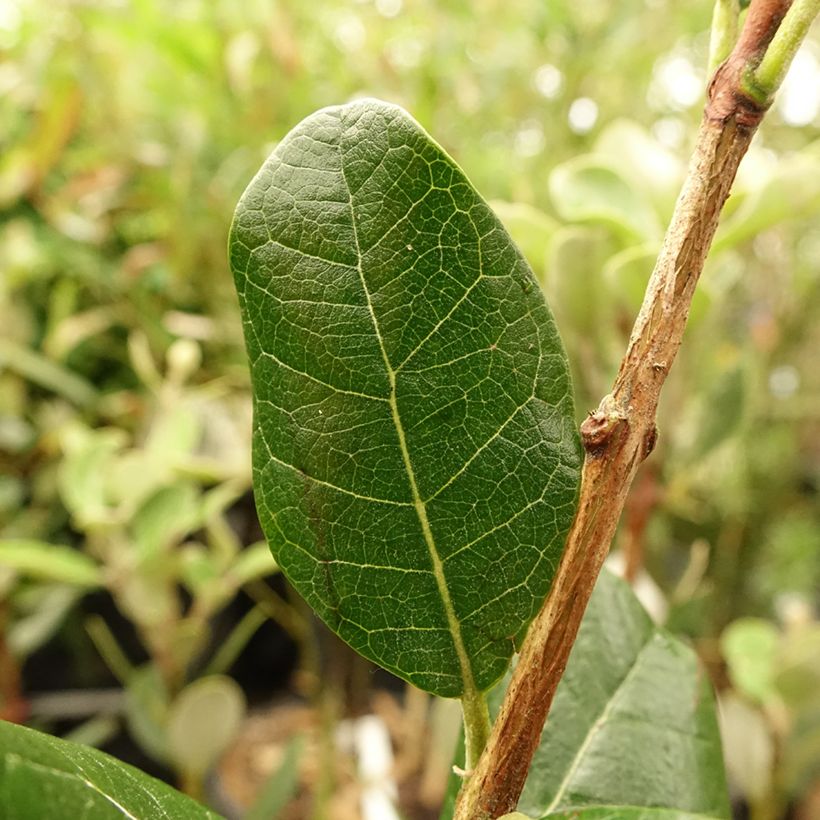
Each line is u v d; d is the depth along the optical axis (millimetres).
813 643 263
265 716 418
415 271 82
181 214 401
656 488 220
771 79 76
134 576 292
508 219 213
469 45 431
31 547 265
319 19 424
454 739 255
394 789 328
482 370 84
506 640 89
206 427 350
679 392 229
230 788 350
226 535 316
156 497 288
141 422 407
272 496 86
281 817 332
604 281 211
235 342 419
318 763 325
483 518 87
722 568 442
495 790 82
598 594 146
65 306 419
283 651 446
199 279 433
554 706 132
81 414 424
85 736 328
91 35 416
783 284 456
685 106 429
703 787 128
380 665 89
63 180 454
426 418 85
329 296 82
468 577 88
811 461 562
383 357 83
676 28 428
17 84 427
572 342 220
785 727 272
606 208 205
